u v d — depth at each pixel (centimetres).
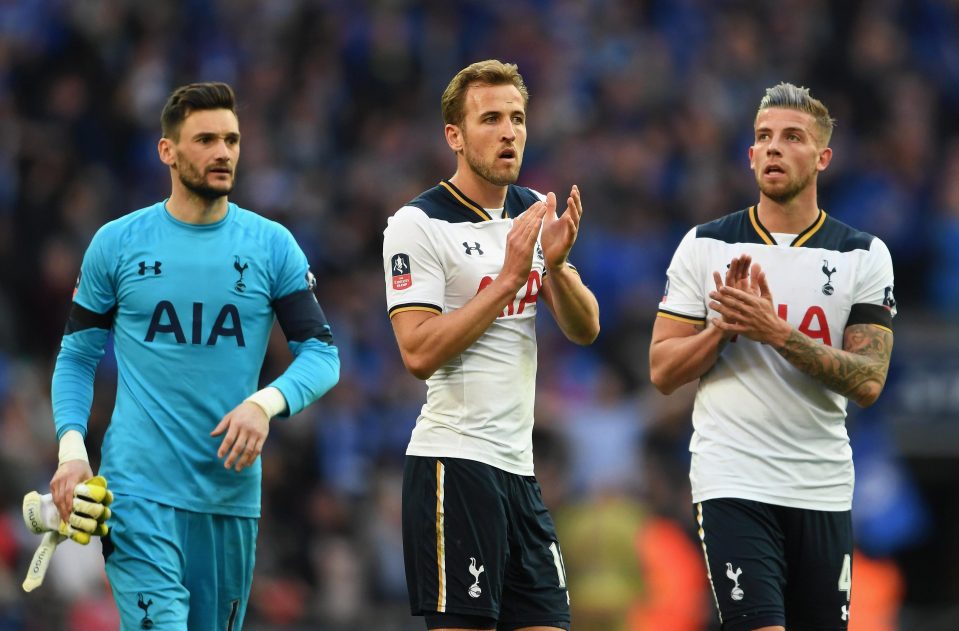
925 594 5009
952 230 5750
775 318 2167
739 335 2250
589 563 3372
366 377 4975
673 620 3588
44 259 5038
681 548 3675
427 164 5862
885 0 6894
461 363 2125
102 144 5625
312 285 2312
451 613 2094
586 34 6675
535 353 2191
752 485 2212
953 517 4950
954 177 6147
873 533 4425
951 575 4975
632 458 4334
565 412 4403
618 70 6500
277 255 2270
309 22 6238
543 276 2212
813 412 2230
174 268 2216
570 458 4241
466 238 2158
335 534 4312
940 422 4600
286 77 6066
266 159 5581
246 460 2119
